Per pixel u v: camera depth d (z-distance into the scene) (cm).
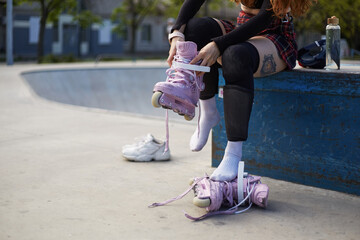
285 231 172
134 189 222
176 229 172
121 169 260
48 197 208
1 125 409
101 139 349
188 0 216
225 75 192
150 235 166
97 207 196
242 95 188
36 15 2600
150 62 1911
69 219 181
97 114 488
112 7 2961
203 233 169
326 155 221
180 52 196
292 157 233
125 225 175
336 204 203
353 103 209
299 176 232
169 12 2658
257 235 168
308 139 226
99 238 162
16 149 309
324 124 219
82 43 2873
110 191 219
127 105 1259
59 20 2692
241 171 191
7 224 174
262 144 244
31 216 183
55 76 1202
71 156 291
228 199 190
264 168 245
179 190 222
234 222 180
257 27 192
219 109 260
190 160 287
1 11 1702
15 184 228
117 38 3062
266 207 197
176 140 353
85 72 1295
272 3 189
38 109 521
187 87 196
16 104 563
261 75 216
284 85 229
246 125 192
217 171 194
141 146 280
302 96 225
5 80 902
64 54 2745
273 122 238
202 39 210
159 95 191
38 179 237
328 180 222
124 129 397
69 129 392
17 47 2580
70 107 543
